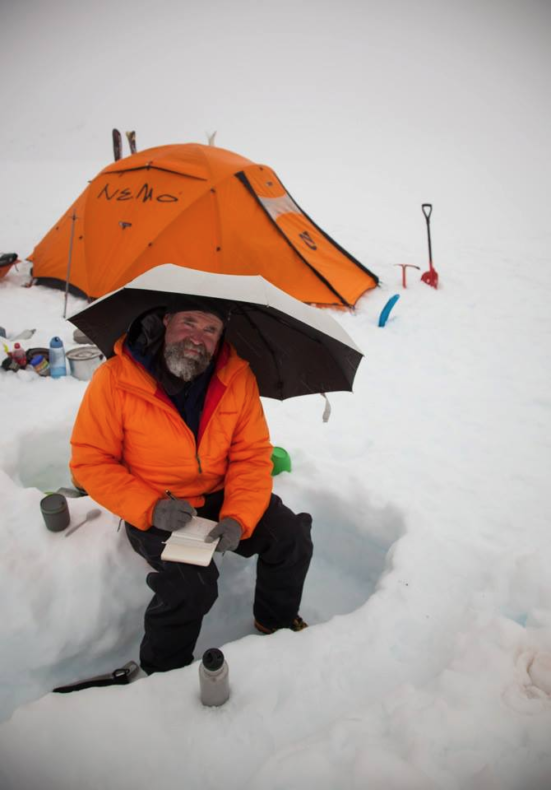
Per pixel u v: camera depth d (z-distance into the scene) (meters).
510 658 1.77
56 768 1.42
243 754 1.48
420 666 1.81
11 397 3.62
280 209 6.09
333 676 1.73
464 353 5.10
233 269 5.54
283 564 1.93
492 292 6.82
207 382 1.95
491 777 1.38
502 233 10.05
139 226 5.51
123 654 2.07
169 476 1.96
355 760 1.42
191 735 1.51
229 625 2.23
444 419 3.87
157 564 1.89
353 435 3.54
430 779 1.38
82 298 5.74
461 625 1.99
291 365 2.14
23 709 1.54
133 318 1.98
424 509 2.66
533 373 4.70
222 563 2.45
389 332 5.55
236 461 2.05
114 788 1.38
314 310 1.90
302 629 2.06
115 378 1.83
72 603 2.02
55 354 3.95
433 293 6.70
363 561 2.64
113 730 1.50
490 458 3.35
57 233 6.30
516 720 1.55
